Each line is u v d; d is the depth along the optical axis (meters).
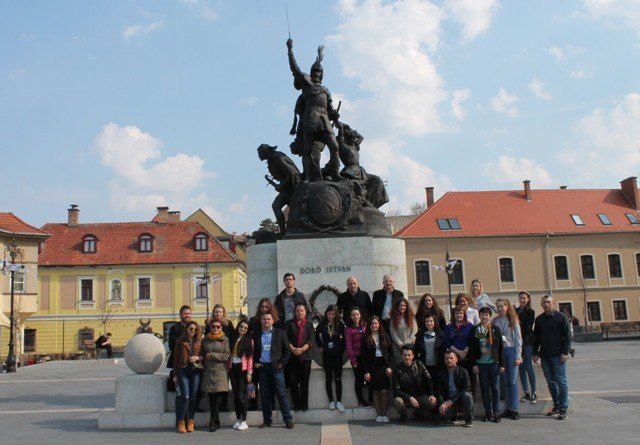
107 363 31.80
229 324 10.85
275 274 14.02
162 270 55.31
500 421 10.05
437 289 53.12
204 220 73.56
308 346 10.45
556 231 54.88
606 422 9.77
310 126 14.52
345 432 9.41
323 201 13.82
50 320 53.88
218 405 10.12
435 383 10.12
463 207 56.47
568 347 10.30
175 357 10.11
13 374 24.77
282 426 10.18
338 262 13.59
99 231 57.59
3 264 30.80
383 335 10.27
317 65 14.98
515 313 10.49
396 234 53.84
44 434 10.03
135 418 10.49
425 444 8.45
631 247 55.88
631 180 58.28
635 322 49.47
